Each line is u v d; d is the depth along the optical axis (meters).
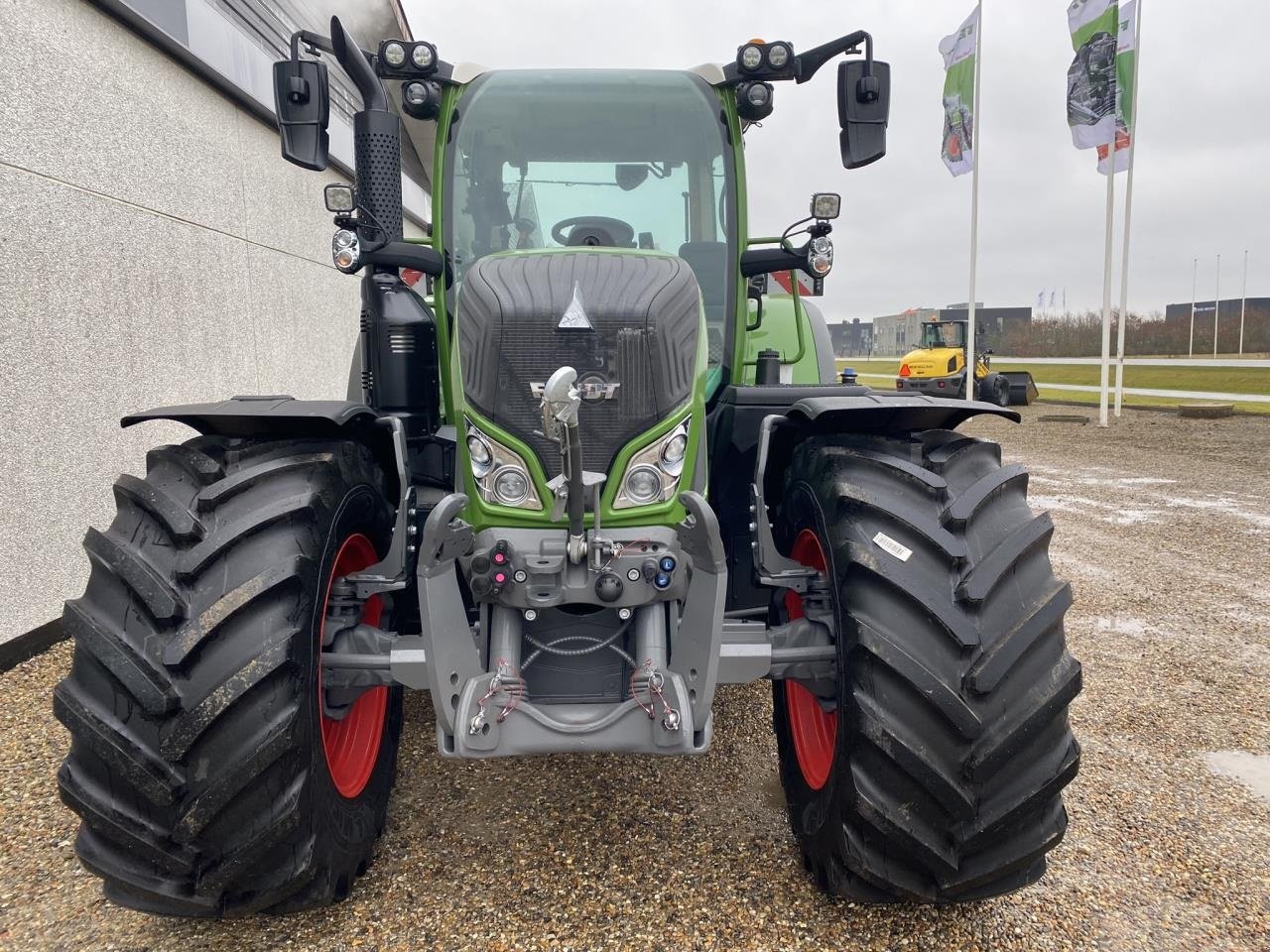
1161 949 2.05
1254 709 3.45
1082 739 3.19
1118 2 14.60
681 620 2.10
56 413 4.07
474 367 2.24
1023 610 1.94
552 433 1.94
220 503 1.94
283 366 6.84
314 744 1.94
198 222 5.50
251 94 6.14
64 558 4.11
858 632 1.93
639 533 2.20
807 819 2.23
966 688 1.86
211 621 1.79
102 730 1.78
